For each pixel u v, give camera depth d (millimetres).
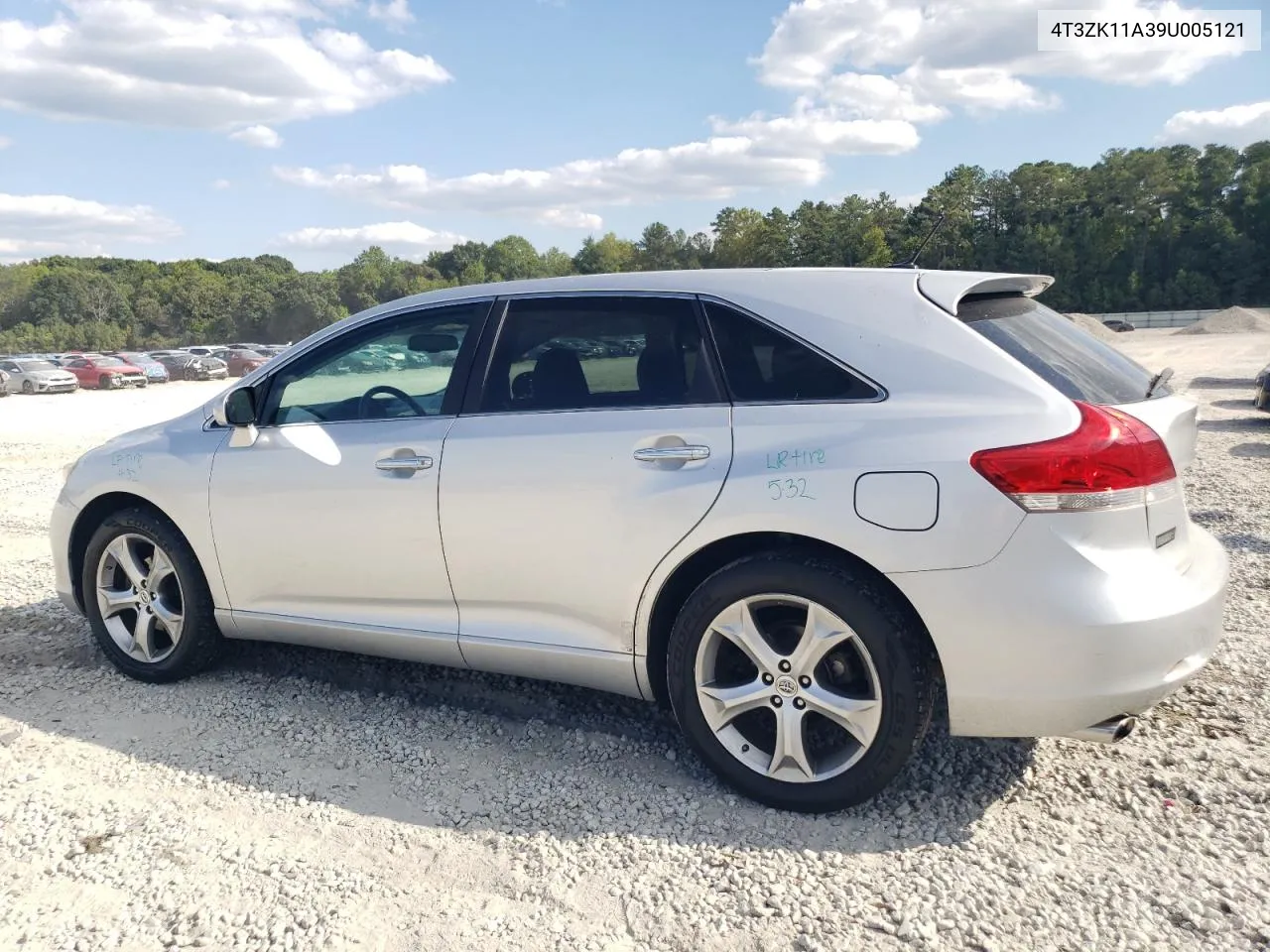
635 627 3154
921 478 2709
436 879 2674
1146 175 118938
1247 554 5738
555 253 172625
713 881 2625
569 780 3230
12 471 11727
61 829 2941
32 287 124062
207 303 131375
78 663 4430
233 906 2549
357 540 3605
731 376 3076
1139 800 2963
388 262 160500
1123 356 3299
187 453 4004
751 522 2893
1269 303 112938
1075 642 2611
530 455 3260
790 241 115312
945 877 2600
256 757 3441
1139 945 2305
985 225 118750
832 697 2854
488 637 3428
